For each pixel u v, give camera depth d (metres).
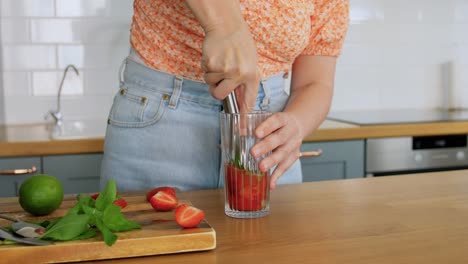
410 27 2.78
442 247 0.79
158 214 0.90
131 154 1.21
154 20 1.14
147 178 1.21
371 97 2.78
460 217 0.95
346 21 1.26
